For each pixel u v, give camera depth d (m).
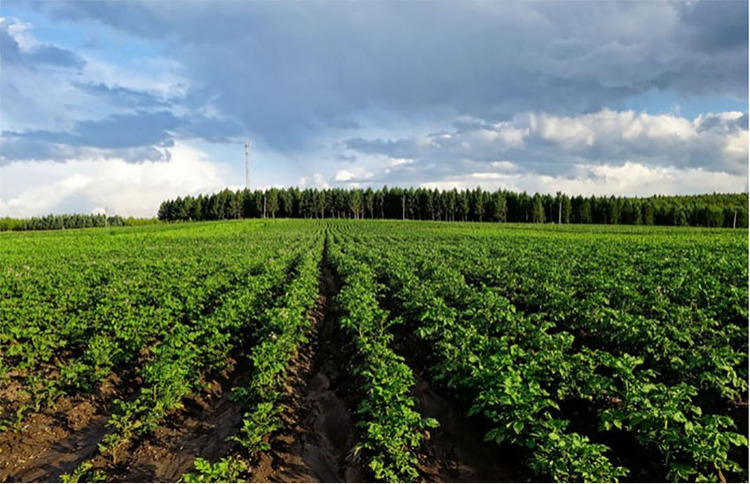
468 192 150.88
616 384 10.65
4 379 11.91
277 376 11.61
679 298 16.89
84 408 10.81
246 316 16.03
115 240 58.19
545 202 144.38
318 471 8.83
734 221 110.25
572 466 7.12
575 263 26.86
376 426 7.99
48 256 37.34
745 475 7.54
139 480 8.44
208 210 151.75
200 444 9.64
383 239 57.97
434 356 12.68
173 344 12.44
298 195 156.38
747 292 15.09
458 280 20.34
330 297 22.92
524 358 10.87
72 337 14.11
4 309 16.17
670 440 7.23
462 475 8.48
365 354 12.60
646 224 124.69
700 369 10.18
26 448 9.31
